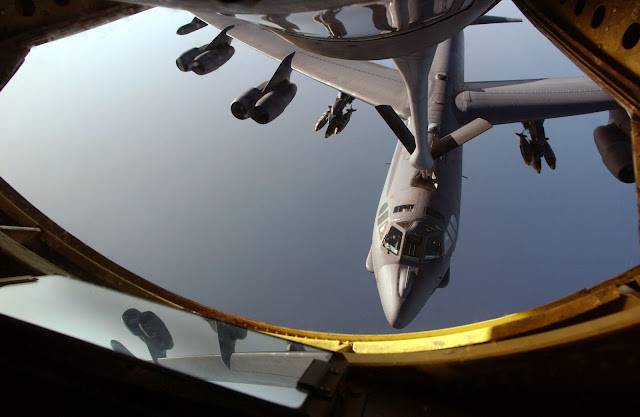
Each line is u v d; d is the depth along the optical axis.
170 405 2.78
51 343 2.88
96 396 2.69
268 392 3.23
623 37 6.73
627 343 3.51
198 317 4.54
